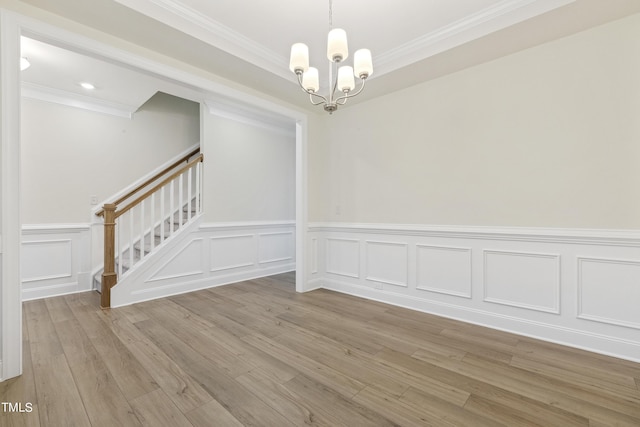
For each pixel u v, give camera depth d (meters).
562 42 2.38
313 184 4.14
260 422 1.54
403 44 2.74
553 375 1.96
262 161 4.91
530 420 1.55
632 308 2.15
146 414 1.59
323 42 2.74
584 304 2.32
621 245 2.18
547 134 2.46
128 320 2.93
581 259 2.33
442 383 1.88
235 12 2.32
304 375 1.97
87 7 2.02
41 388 1.81
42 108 3.79
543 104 2.47
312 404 1.68
